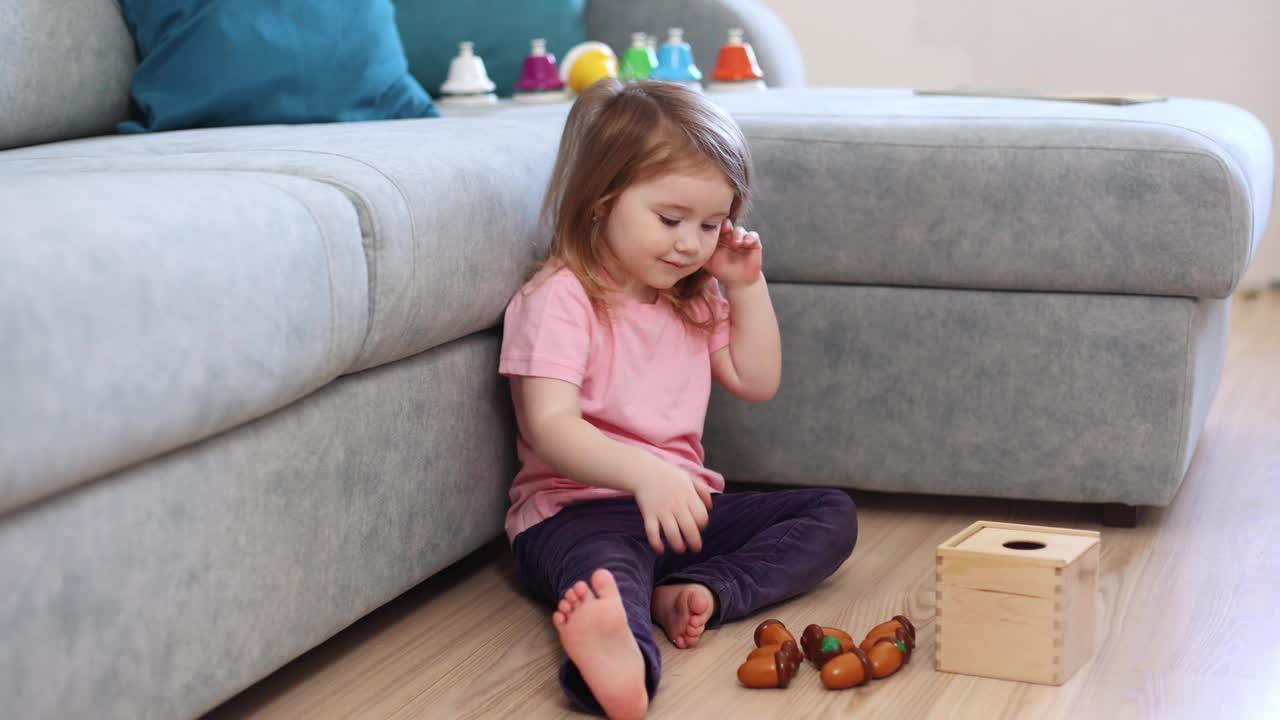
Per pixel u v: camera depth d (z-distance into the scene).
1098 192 1.37
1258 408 2.00
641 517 1.24
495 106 2.14
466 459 1.27
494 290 1.24
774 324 1.35
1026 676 1.07
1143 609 1.22
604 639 0.99
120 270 0.81
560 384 1.20
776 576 1.23
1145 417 1.41
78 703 0.82
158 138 1.43
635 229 1.20
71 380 0.77
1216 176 1.33
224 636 0.95
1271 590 1.26
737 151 1.21
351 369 1.08
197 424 0.88
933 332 1.46
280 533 1.00
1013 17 3.10
